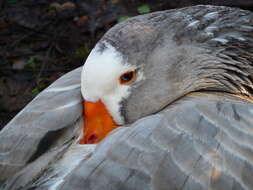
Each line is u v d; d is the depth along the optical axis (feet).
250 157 11.04
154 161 10.51
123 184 10.19
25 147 12.20
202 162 10.65
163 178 10.34
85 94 13.12
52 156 12.05
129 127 11.21
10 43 23.66
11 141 12.43
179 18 13.85
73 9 24.85
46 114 12.62
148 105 13.50
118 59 13.03
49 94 13.34
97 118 13.12
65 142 12.41
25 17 24.73
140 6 24.50
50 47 23.27
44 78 21.93
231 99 13.25
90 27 23.99
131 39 13.26
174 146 10.75
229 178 10.68
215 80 13.87
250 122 11.54
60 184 10.54
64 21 24.47
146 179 10.30
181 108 11.53
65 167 11.46
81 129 12.95
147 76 13.42
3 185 12.10
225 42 13.69
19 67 22.62
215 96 13.42
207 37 13.70
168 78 13.58
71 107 12.76
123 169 10.38
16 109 21.11
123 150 10.65
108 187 10.14
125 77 13.19
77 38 23.66
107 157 10.58
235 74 13.93
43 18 24.66
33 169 11.96
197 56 13.70
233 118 11.46
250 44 13.96
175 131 10.99
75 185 10.19
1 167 12.22
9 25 24.48
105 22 24.08
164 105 13.69
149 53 13.38
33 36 23.90
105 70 12.94
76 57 22.65
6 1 25.53
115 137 11.00
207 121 11.25
